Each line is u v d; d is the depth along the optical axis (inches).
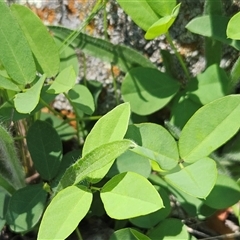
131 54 14.2
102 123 10.5
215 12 13.3
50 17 14.8
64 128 15.2
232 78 13.4
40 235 9.9
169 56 14.4
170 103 14.6
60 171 13.1
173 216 14.2
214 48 14.0
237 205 14.1
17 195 12.4
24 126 14.7
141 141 10.9
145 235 11.7
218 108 10.7
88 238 13.8
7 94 13.2
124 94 13.8
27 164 15.1
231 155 13.8
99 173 10.5
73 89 13.4
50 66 12.6
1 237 14.4
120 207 9.9
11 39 11.7
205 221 14.4
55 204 10.1
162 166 10.8
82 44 14.1
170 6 12.4
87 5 14.4
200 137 10.8
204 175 10.7
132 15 12.6
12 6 12.1
